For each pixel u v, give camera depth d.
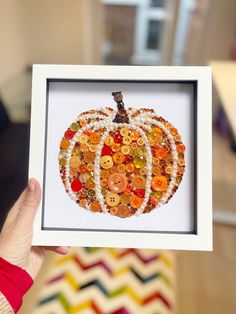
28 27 1.89
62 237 0.51
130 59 3.23
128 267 1.41
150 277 1.37
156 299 1.29
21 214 0.52
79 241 0.51
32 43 1.98
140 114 0.52
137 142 0.52
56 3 2.15
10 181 1.14
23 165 1.20
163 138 0.52
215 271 1.41
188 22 2.60
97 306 1.26
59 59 2.38
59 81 0.52
